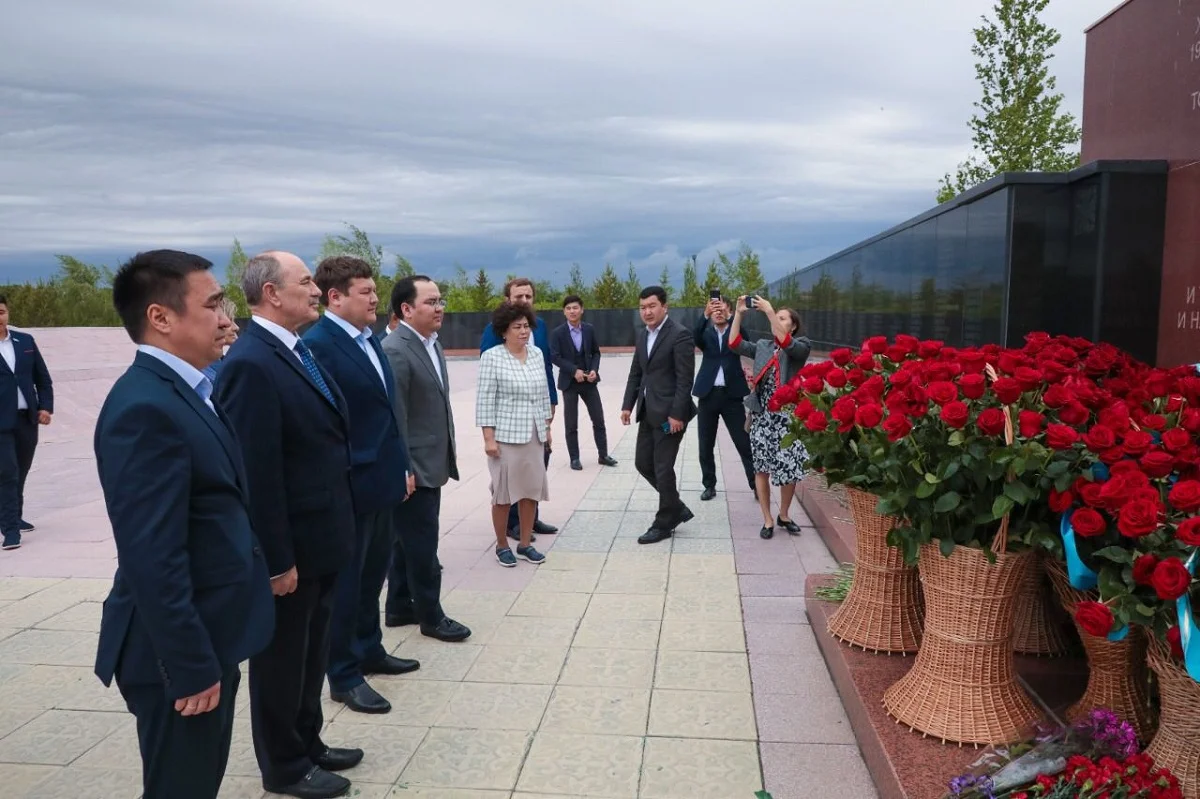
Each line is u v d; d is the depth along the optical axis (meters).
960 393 2.76
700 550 5.88
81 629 4.63
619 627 4.49
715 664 4.00
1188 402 2.80
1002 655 2.85
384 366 3.83
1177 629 2.11
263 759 2.97
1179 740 2.35
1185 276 4.45
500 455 5.41
